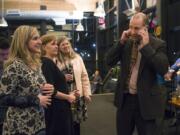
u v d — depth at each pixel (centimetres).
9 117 229
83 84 382
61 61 364
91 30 952
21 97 224
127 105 272
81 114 371
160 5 477
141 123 266
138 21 260
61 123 303
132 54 271
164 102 271
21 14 922
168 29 475
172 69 359
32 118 229
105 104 458
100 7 852
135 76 267
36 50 239
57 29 970
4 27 845
